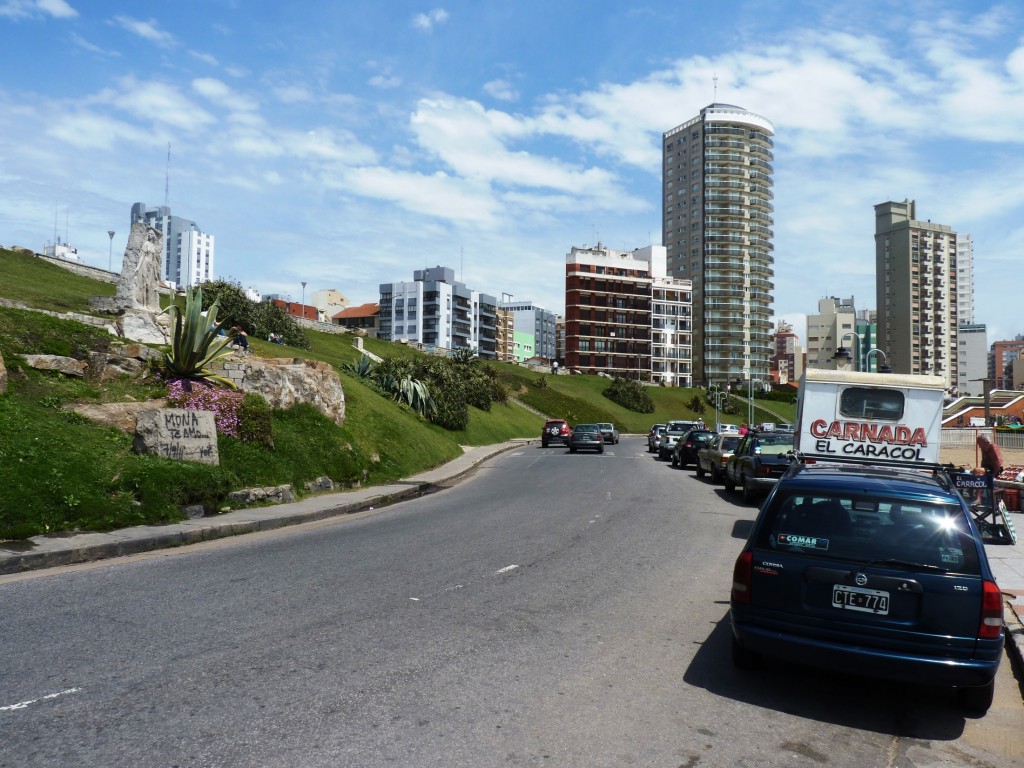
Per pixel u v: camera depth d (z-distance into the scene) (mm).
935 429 12789
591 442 41188
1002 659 6152
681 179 157375
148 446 13258
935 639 4578
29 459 10977
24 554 8594
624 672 5332
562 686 4980
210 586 7609
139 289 22172
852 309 163250
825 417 13188
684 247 156625
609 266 143750
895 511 5020
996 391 81750
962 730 4645
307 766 3709
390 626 6191
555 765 3834
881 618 4707
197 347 17000
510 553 9805
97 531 10414
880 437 12977
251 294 107938
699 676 5348
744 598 5082
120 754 3785
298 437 18188
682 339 148625
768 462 16328
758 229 152375
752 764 3990
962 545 4762
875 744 4371
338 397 21969
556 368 122750
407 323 139000
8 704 4391
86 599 6996
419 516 14141
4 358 14250
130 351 16719
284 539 11133
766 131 153625
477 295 150250
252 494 14320
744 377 149500
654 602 7375
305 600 7023
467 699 4672
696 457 27656
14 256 53469
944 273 163125
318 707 4449
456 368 64875
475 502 16672
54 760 3707
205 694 4605
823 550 4969
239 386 18359
